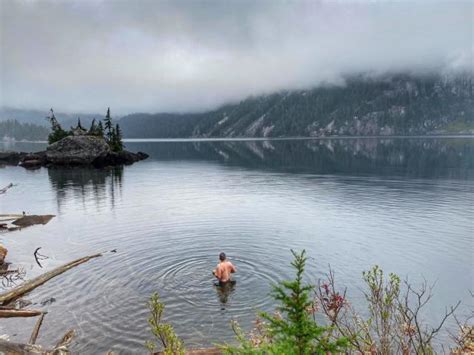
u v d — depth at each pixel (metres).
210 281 17.75
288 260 20.56
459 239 23.91
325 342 5.95
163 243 24.11
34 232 27.64
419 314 14.36
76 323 14.21
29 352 11.72
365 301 15.09
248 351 6.36
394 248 22.45
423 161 82.00
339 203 36.34
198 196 42.56
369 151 124.19
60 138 102.25
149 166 86.19
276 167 77.69
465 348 10.04
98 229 28.12
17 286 17.94
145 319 14.36
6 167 86.94
